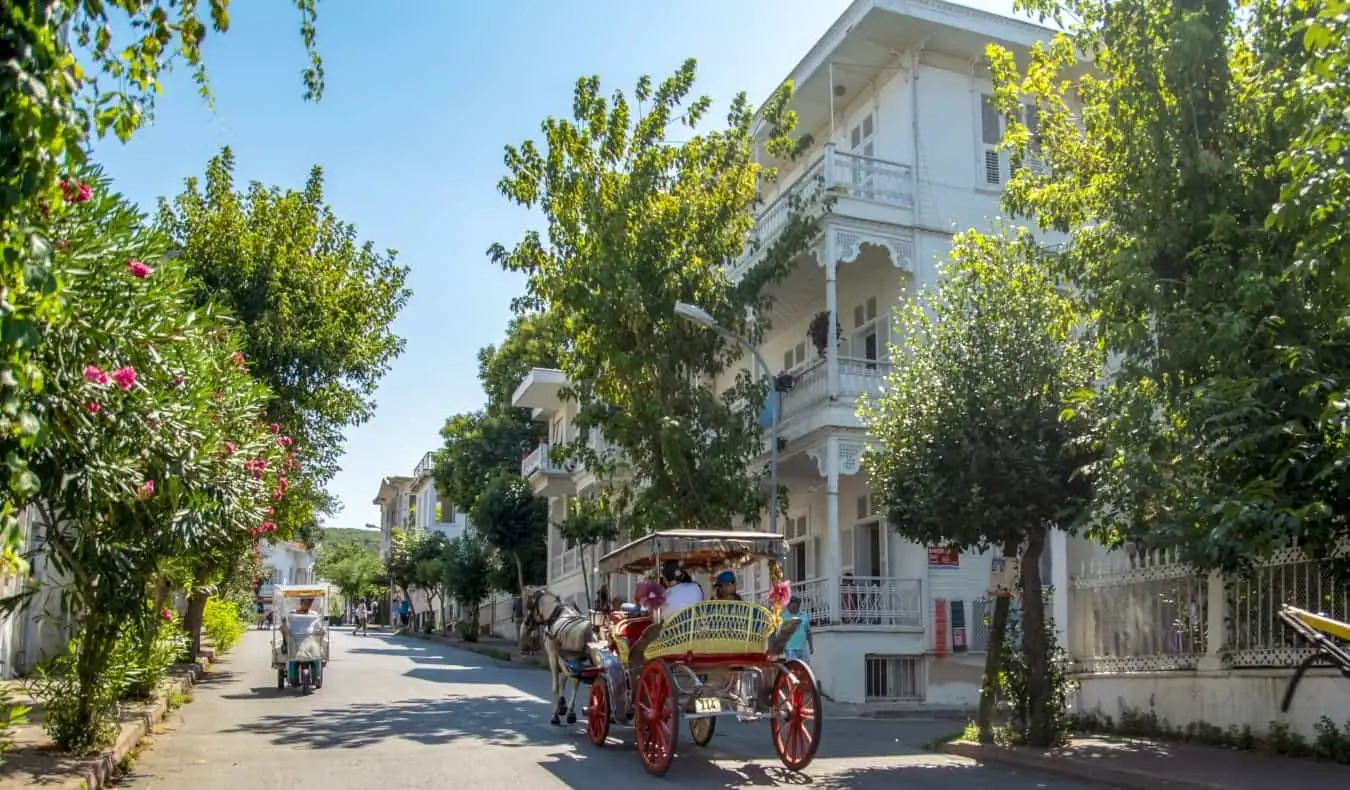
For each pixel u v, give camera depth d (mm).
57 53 4945
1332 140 8062
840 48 24828
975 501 12953
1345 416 8711
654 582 12969
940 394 13555
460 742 13727
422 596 81312
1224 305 10383
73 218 8500
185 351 10695
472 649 42250
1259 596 12797
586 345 22391
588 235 21828
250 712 17469
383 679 24812
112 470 9359
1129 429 11039
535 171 22141
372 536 134375
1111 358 15500
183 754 12656
